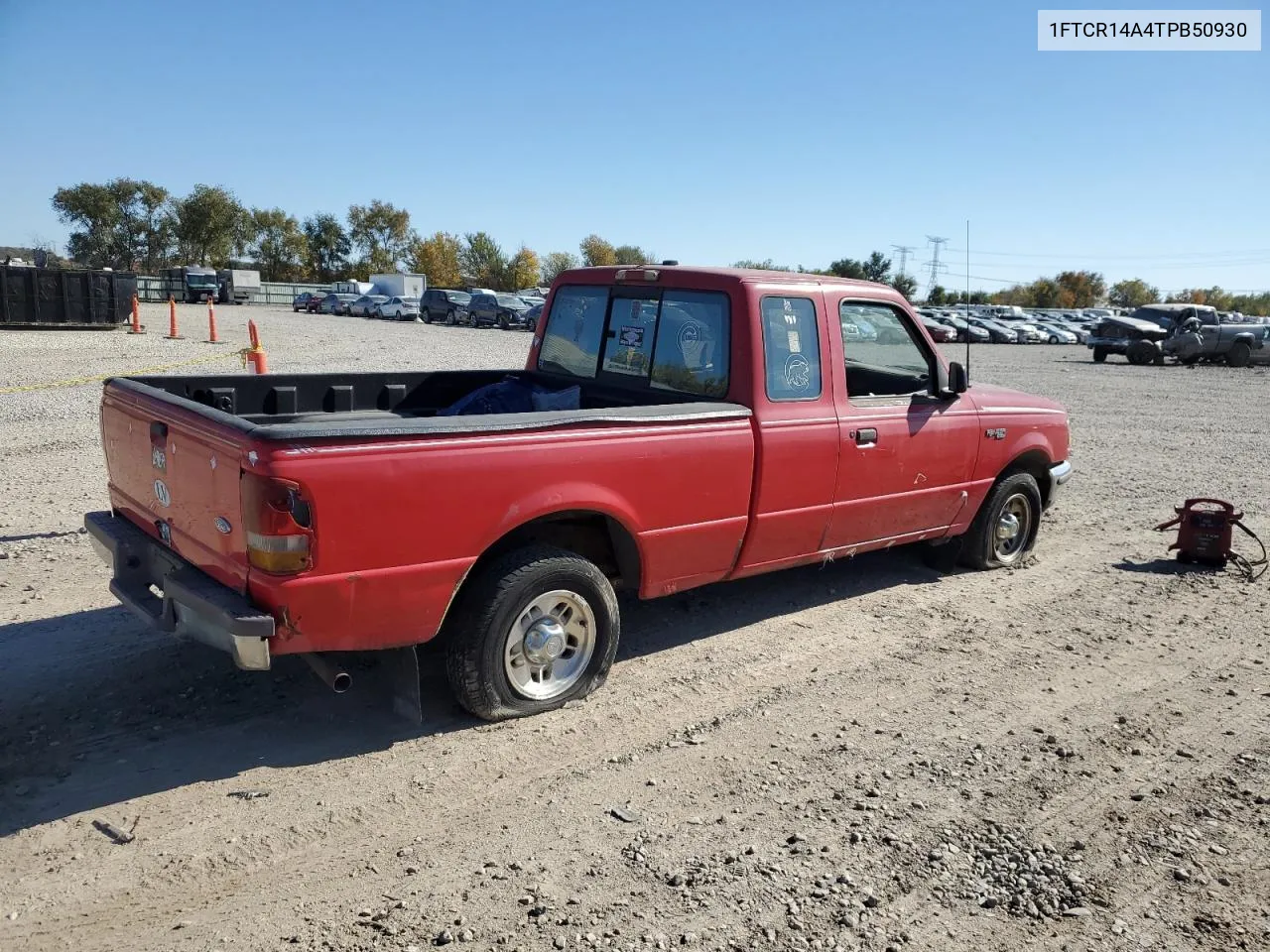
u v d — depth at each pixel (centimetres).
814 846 344
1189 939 302
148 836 337
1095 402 1919
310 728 421
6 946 280
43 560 632
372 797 367
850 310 554
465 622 410
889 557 726
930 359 612
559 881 320
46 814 347
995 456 654
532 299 4522
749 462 493
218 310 5206
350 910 301
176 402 410
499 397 582
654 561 467
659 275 542
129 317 3088
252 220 9494
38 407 1273
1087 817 370
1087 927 305
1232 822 370
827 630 568
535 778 385
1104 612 616
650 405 540
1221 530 709
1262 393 2178
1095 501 959
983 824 362
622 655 518
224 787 370
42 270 2716
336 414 562
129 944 283
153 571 438
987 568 697
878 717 453
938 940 296
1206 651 553
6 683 448
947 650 543
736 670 503
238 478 356
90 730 409
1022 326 5153
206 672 470
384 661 421
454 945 286
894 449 570
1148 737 441
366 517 364
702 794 378
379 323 4562
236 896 307
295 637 363
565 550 434
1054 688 493
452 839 342
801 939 294
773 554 525
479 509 394
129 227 8875
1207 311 3159
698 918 302
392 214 10056
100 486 848
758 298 500
